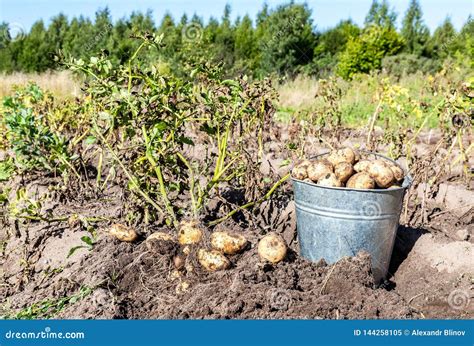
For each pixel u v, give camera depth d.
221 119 1.88
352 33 10.23
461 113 2.10
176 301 1.48
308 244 1.66
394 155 2.31
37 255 1.86
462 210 2.10
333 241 1.59
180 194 2.11
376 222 1.57
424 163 2.14
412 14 10.64
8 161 2.41
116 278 1.58
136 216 1.88
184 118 1.82
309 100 5.41
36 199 2.18
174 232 1.80
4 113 2.50
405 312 1.44
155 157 1.83
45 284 1.70
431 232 1.88
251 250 1.65
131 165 1.87
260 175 2.00
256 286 1.47
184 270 1.58
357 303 1.46
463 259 1.66
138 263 1.61
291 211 1.99
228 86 1.98
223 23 10.54
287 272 1.56
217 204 2.03
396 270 1.77
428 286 1.63
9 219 2.09
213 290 1.48
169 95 1.87
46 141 2.20
